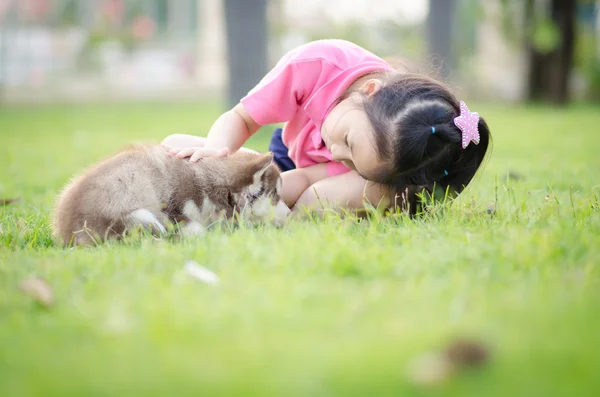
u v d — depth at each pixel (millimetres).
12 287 3215
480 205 4785
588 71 24250
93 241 4234
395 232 3994
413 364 2295
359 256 3412
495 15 23125
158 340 2523
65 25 24766
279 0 21547
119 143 11570
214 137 4945
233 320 2701
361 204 4785
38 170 8383
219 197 4582
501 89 23797
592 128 13875
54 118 17219
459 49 23500
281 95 4867
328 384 2211
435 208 4469
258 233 4133
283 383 2207
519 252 3428
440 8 17000
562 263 3342
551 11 21359
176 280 3205
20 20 24125
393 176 4359
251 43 12758
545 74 22078
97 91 24328
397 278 3230
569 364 2285
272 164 4758
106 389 2209
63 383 2250
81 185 4375
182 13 27656
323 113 4742
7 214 5320
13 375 2324
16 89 23266
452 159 4578
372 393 2166
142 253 3703
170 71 26125
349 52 4953
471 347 2309
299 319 2682
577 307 2746
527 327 2561
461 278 3127
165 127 14398
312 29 21750
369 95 4441
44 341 2598
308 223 4297
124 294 3043
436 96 4422
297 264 3389
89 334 2652
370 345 2447
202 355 2406
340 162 4859
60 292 3119
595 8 24391
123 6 25938
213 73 26703
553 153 9609
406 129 4195
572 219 4180
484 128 4629
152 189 4371
